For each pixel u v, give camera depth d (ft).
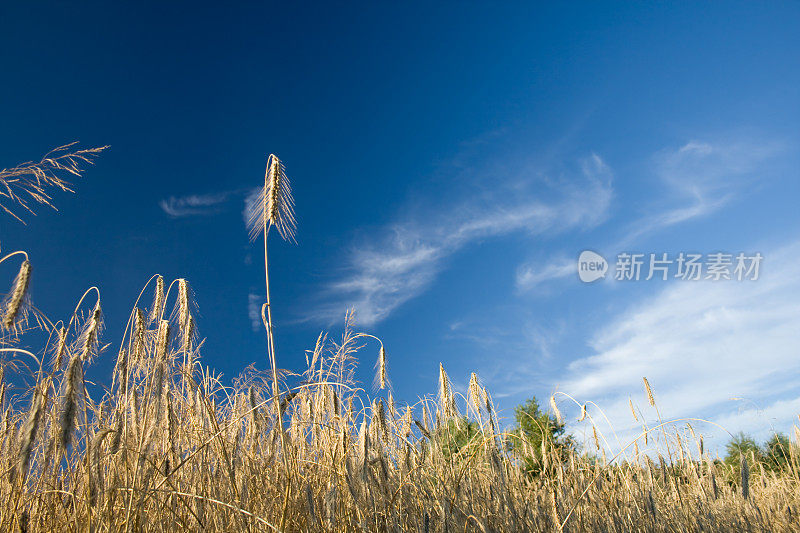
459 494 14.88
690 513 20.26
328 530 12.95
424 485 15.60
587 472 19.90
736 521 20.24
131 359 15.97
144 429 13.42
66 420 10.95
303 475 14.76
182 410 17.08
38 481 13.74
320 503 13.75
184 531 13.91
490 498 15.80
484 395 18.99
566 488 17.22
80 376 11.51
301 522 13.12
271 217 14.48
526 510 15.43
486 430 18.42
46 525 13.58
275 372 13.89
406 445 17.29
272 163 14.92
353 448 14.47
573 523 15.96
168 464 13.94
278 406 13.85
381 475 13.80
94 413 15.05
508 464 19.21
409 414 19.43
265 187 14.83
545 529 15.21
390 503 13.08
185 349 16.75
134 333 16.16
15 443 13.02
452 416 19.56
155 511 13.47
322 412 18.67
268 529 12.52
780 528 20.31
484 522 14.66
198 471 15.30
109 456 13.80
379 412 16.42
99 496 12.51
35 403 11.82
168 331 14.62
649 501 18.15
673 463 24.08
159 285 17.67
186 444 16.07
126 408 15.02
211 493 14.01
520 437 19.72
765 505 22.68
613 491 19.51
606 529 17.07
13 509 12.64
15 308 11.59
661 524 18.35
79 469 14.15
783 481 24.41
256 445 15.94
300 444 16.53
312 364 19.07
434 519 14.02
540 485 18.52
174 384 16.89
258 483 14.55
